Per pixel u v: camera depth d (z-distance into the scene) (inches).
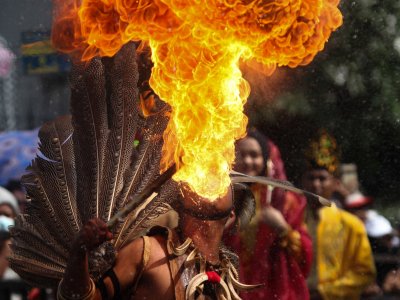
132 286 191.9
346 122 451.5
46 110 619.5
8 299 333.7
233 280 198.1
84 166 197.5
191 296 189.2
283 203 296.0
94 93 198.1
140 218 195.8
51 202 196.5
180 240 195.8
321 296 315.0
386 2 441.4
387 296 397.7
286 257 294.0
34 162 199.0
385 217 491.5
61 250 195.8
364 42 444.8
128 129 199.5
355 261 319.9
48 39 491.8
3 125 642.8
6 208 366.3
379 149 470.6
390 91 453.4
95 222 179.2
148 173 198.7
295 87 424.8
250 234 287.9
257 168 291.7
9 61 528.4
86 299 183.5
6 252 336.2
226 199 197.0
